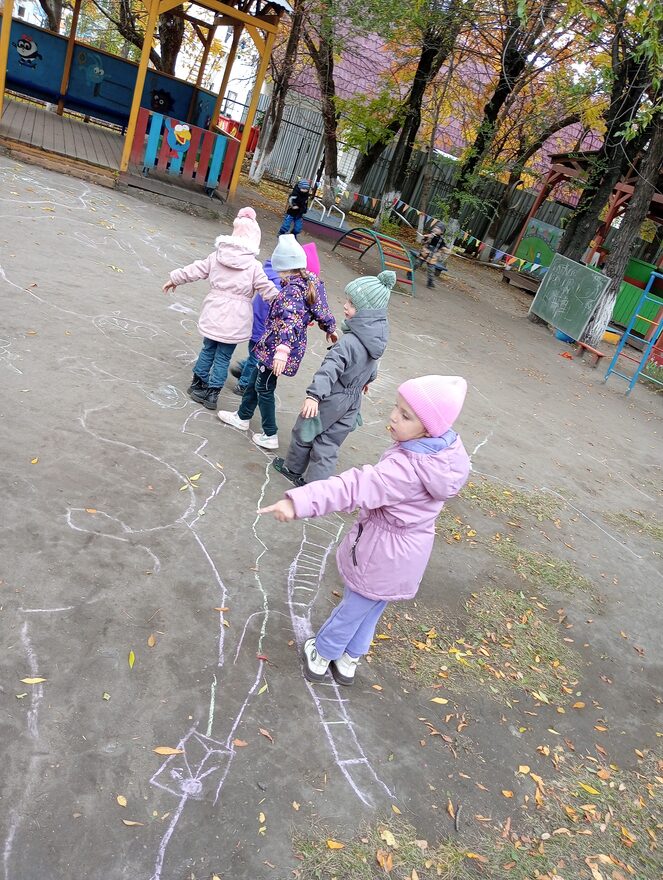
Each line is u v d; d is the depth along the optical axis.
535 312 14.75
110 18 18.48
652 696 3.81
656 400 11.38
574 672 3.79
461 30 16.14
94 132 15.22
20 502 3.39
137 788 2.32
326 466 4.35
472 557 4.60
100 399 4.60
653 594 4.96
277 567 3.68
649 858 2.76
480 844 2.57
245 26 12.25
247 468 4.49
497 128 17.02
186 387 5.26
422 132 24.05
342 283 11.52
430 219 22.38
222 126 19.86
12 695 2.47
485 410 7.82
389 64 22.59
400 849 2.44
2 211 7.73
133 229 9.20
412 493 2.59
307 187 12.76
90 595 3.02
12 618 2.77
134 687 2.68
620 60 12.98
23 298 5.69
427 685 3.29
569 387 10.37
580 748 3.24
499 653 3.72
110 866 2.07
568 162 19.55
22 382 4.45
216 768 2.49
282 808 2.44
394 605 3.81
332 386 4.11
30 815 2.12
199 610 3.18
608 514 6.11
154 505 3.77
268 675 2.97
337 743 2.78
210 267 4.82
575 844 2.71
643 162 12.67
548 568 4.77
